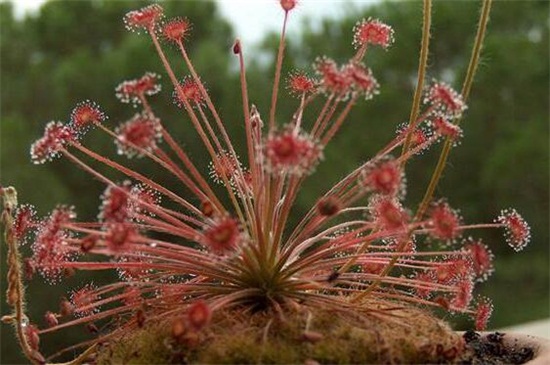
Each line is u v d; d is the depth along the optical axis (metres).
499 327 0.86
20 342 0.18
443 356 0.17
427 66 0.20
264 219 0.18
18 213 0.19
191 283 0.19
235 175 0.20
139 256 0.18
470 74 0.18
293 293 0.18
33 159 0.18
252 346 0.17
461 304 0.19
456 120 0.19
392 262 0.18
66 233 0.20
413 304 0.20
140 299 0.19
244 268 0.18
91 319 0.19
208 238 0.17
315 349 0.17
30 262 0.18
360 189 0.18
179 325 0.17
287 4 0.19
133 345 0.18
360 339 0.17
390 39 0.20
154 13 0.20
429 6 0.18
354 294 0.19
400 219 0.17
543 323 0.37
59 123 0.19
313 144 0.16
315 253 0.18
